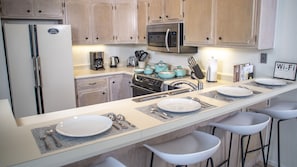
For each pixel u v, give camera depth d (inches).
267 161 100.2
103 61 174.2
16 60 122.6
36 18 136.2
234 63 117.7
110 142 45.6
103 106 76.5
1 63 118.0
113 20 159.9
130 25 161.9
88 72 157.8
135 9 160.2
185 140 66.0
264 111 84.1
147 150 68.7
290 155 103.7
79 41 151.3
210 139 63.9
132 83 149.6
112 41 162.1
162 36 135.0
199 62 134.6
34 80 128.0
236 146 94.2
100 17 156.0
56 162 40.8
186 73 141.1
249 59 111.6
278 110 81.0
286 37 98.0
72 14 146.7
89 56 172.1
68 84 138.4
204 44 112.3
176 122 54.7
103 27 157.9
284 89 84.3
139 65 169.9
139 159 67.8
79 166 57.9
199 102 68.1
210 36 109.0
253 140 102.8
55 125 52.6
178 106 63.0
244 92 76.8
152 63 170.4
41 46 127.1
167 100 67.9
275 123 105.8
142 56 174.2
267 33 96.6
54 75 133.2
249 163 103.9
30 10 133.0
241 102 69.5
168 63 156.6
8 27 118.7
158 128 51.8
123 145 47.5
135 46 183.8
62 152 41.1
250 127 66.0
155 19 142.5
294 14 94.7
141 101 78.9
